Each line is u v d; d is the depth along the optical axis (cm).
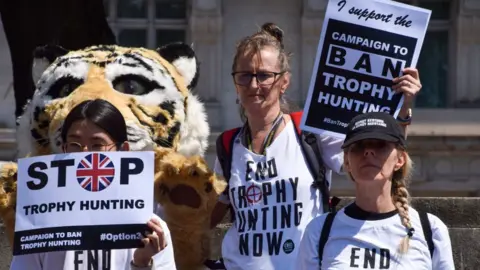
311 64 2325
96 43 1137
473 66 2392
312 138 714
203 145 825
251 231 703
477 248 905
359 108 713
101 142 638
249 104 710
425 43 2416
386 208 626
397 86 710
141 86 791
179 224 768
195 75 837
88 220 610
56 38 1113
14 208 757
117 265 621
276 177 705
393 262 614
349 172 639
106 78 784
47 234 610
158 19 2388
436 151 2325
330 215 632
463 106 2384
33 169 616
